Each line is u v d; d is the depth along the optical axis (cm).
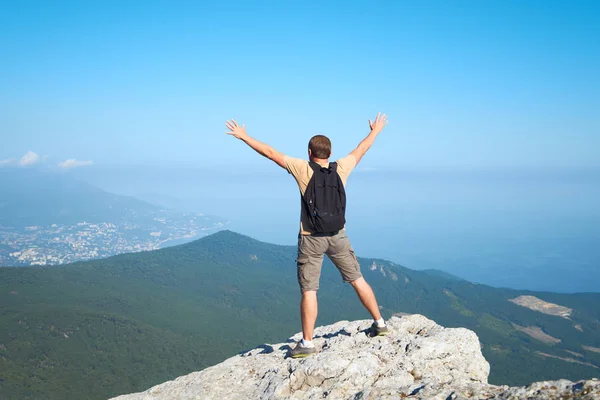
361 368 591
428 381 534
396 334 725
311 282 654
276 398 585
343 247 648
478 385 465
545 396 393
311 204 608
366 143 659
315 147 621
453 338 657
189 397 661
